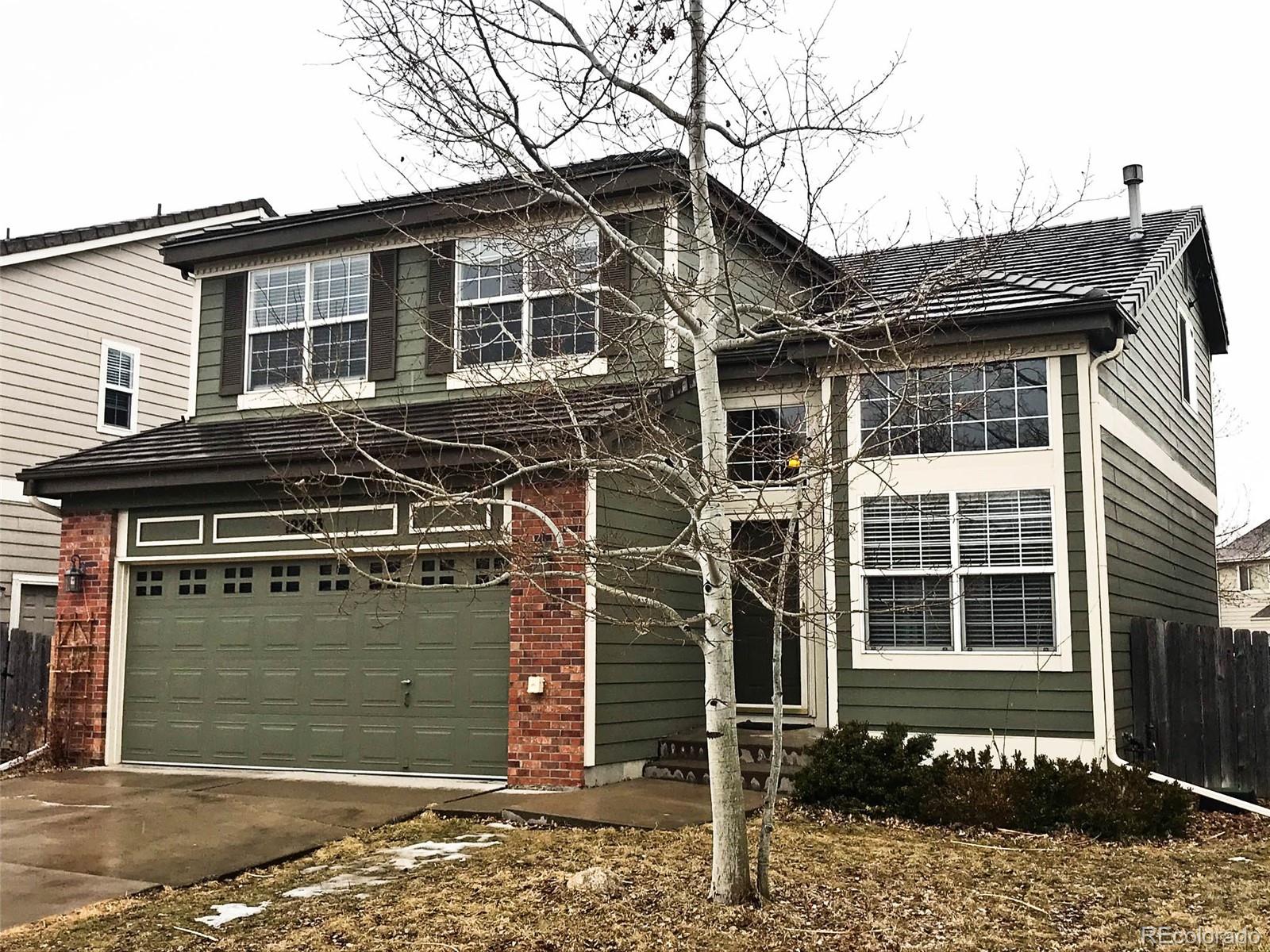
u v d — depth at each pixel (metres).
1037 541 10.48
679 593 12.33
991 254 9.17
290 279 14.22
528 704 10.80
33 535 16.94
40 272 17.34
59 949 6.11
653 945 5.97
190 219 19.69
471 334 12.66
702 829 8.67
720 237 8.25
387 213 12.96
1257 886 7.29
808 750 9.95
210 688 12.59
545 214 8.82
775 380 11.91
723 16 7.33
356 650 11.87
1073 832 8.85
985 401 10.78
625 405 8.92
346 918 6.52
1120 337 10.80
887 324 7.34
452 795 10.29
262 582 12.48
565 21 7.29
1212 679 11.05
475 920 6.42
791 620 11.68
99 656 13.02
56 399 17.45
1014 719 10.37
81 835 8.89
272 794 10.56
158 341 19.42
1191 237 15.24
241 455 11.95
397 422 11.76
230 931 6.36
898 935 6.18
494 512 10.99
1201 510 16.67
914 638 10.84
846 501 10.58
